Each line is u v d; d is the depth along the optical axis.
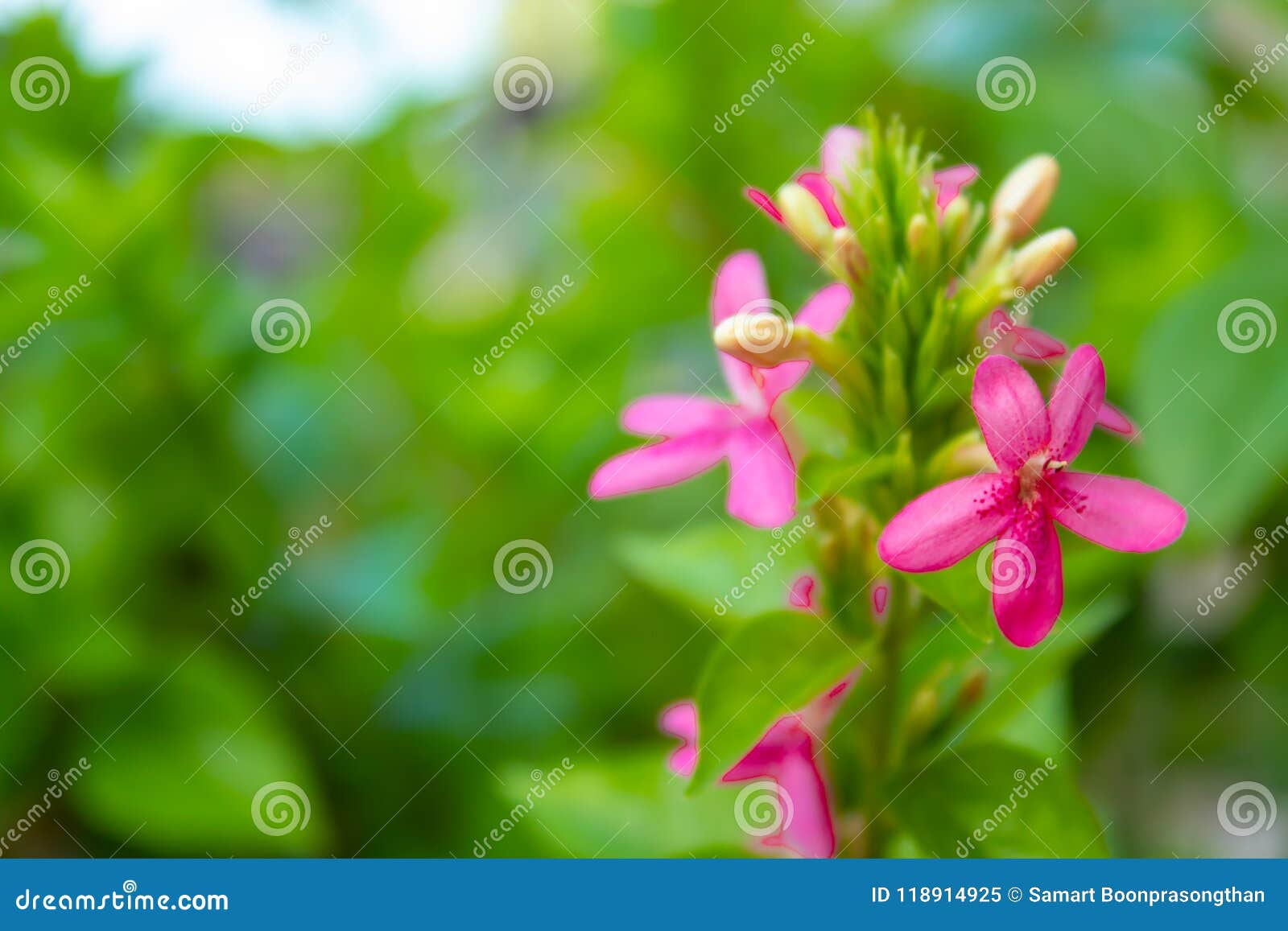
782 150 0.38
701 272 0.38
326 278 0.37
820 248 0.28
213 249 0.38
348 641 0.34
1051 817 0.27
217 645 0.34
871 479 0.27
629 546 0.31
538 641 0.34
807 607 0.29
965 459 0.27
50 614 0.33
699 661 0.34
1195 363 0.30
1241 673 0.34
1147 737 0.34
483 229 0.42
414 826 0.34
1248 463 0.30
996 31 0.38
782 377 0.28
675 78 0.38
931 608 0.28
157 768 0.32
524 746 0.34
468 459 0.36
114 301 0.34
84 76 0.35
